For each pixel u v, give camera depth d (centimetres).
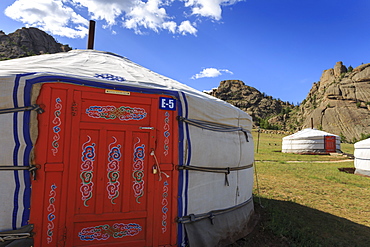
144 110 283
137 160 276
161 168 285
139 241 271
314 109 12719
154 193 281
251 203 434
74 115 253
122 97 274
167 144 292
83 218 251
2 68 260
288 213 485
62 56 375
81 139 255
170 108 295
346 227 432
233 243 343
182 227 294
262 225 407
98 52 448
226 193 351
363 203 591
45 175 240
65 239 244
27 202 234
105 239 259
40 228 237
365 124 10275
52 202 241
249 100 17512
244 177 399
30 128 238
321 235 390
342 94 12025
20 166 233
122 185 269
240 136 386
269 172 1016
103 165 262
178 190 295
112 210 263
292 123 13800
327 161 1606
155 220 280
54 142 245
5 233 224
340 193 684
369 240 383
